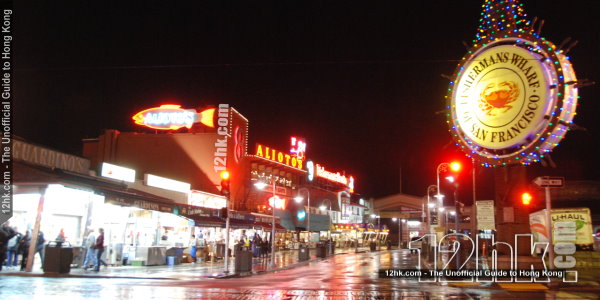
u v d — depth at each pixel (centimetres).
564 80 2114
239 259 2456
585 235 2105
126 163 4972
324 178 7800
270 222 4753
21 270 2164
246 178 5488
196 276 2155
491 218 2417
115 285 1689
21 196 2389
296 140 6819
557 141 2130
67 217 2466
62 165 2738
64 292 1426
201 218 3275
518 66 2230
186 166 4897
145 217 3067
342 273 2453
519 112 2203
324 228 6812
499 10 2328
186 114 5034
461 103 2386
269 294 1481
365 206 9481
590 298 1407
